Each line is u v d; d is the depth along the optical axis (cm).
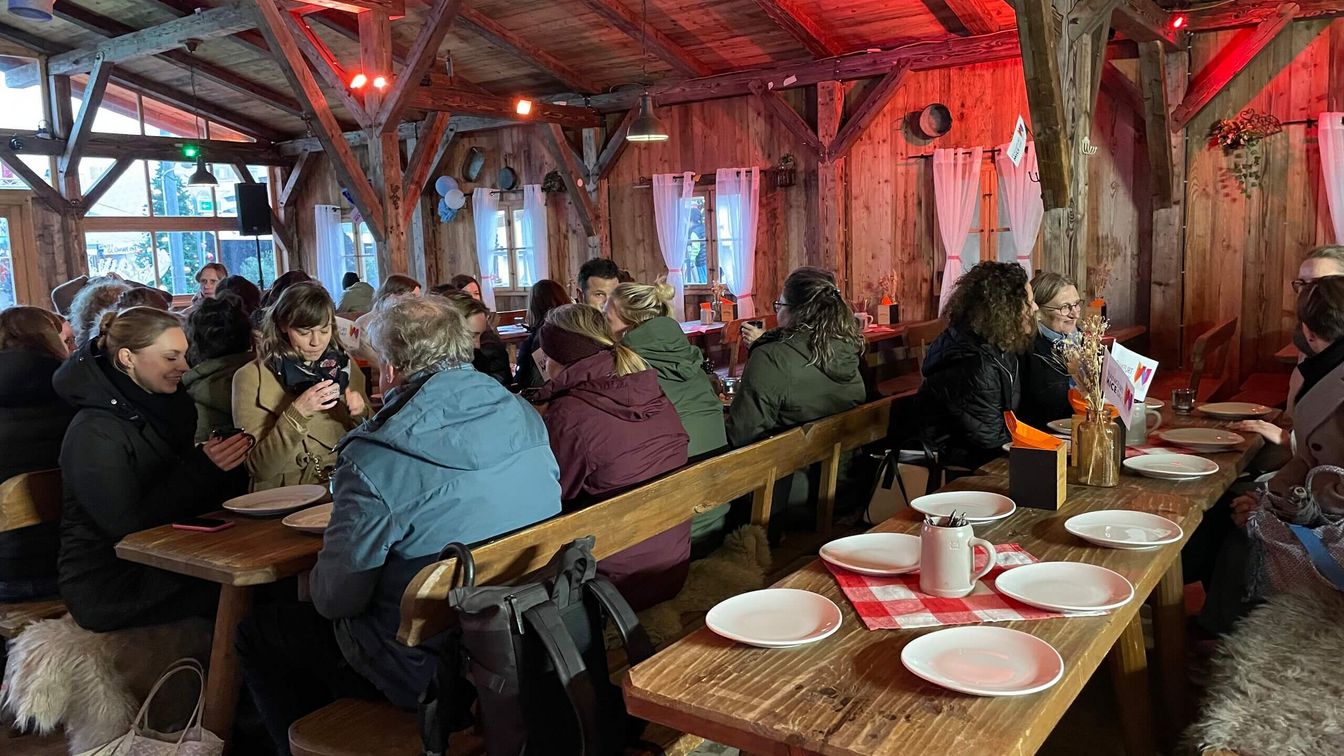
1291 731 166
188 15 885
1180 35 641
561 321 243
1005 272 305
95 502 240
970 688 128
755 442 268
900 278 832
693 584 245
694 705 130
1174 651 236
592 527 204
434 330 196
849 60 811
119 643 247
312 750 186
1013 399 310
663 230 955
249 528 229
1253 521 212
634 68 930
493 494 192
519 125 1062
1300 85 630
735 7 782
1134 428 271
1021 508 214
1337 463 229
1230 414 312
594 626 178
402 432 184
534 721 167
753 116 901
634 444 230
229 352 307
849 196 851
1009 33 731
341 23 874
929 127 791
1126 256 712
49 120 1000
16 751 261
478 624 164
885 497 351
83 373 247
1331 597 196
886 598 165
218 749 227
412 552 187
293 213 1256
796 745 121
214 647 231
